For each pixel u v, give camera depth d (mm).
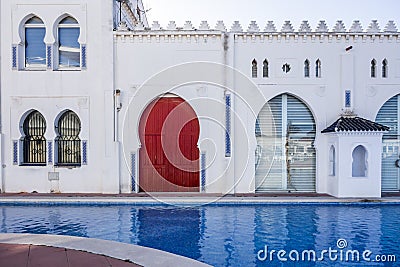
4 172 11836
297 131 12078
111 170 11703
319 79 11766
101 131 11781
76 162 12047
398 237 7348
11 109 11867
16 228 7988
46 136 11820
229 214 9336
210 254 6406
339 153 10836
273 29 11852
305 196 11055
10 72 11836
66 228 8008
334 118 11773
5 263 4867
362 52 11734
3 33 11836
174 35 11680
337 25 11773
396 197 10766
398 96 12016
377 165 10828
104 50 11695
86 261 4961
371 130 10695
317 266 5855
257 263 5977
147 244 6957
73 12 11789
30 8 11781
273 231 7805
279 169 12086
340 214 9281
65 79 11828
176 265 4852
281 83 11758
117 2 12414
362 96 11773
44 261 4953
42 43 12062
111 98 11703
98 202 10445
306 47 11750
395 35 11656
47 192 11805
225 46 11695
